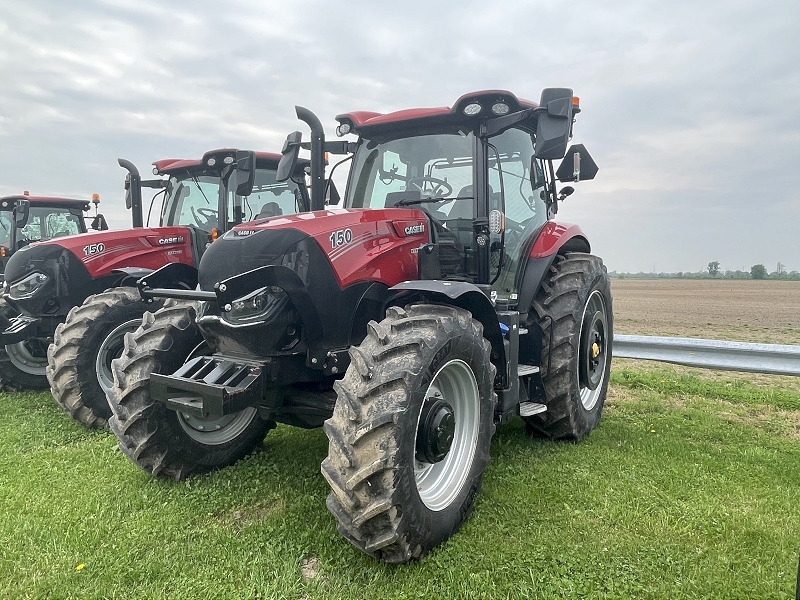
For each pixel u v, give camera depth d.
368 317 3.11
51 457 3.90
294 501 3.14
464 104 3.49
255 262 2.81
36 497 3.20
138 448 3.28
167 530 2.83
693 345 5.48
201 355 3.36
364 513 2.35
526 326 4.06
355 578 2.43
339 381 2.55
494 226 3.48
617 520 2.88
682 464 3.62
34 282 5.15
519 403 3.72
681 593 2.29
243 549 2.65
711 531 2.76
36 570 2.49
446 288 2.79
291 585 2.37
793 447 3.95
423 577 2.42
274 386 2.95
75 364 4.54
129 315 4.81
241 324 2.76
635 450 3.90
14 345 6.00
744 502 3.07
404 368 2.49
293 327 2.92
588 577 2.40
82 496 3.22
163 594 2.33
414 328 2.69
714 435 4.21
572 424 3.98
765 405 5.06
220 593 2.33
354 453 2.39
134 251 5.50
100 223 9.14
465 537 2.75
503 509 3.03
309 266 2.83
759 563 2.50
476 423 3.00
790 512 2.95
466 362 2.88
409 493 2.42
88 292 5.27
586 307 4.21
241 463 3.74
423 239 3.46
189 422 3.51
